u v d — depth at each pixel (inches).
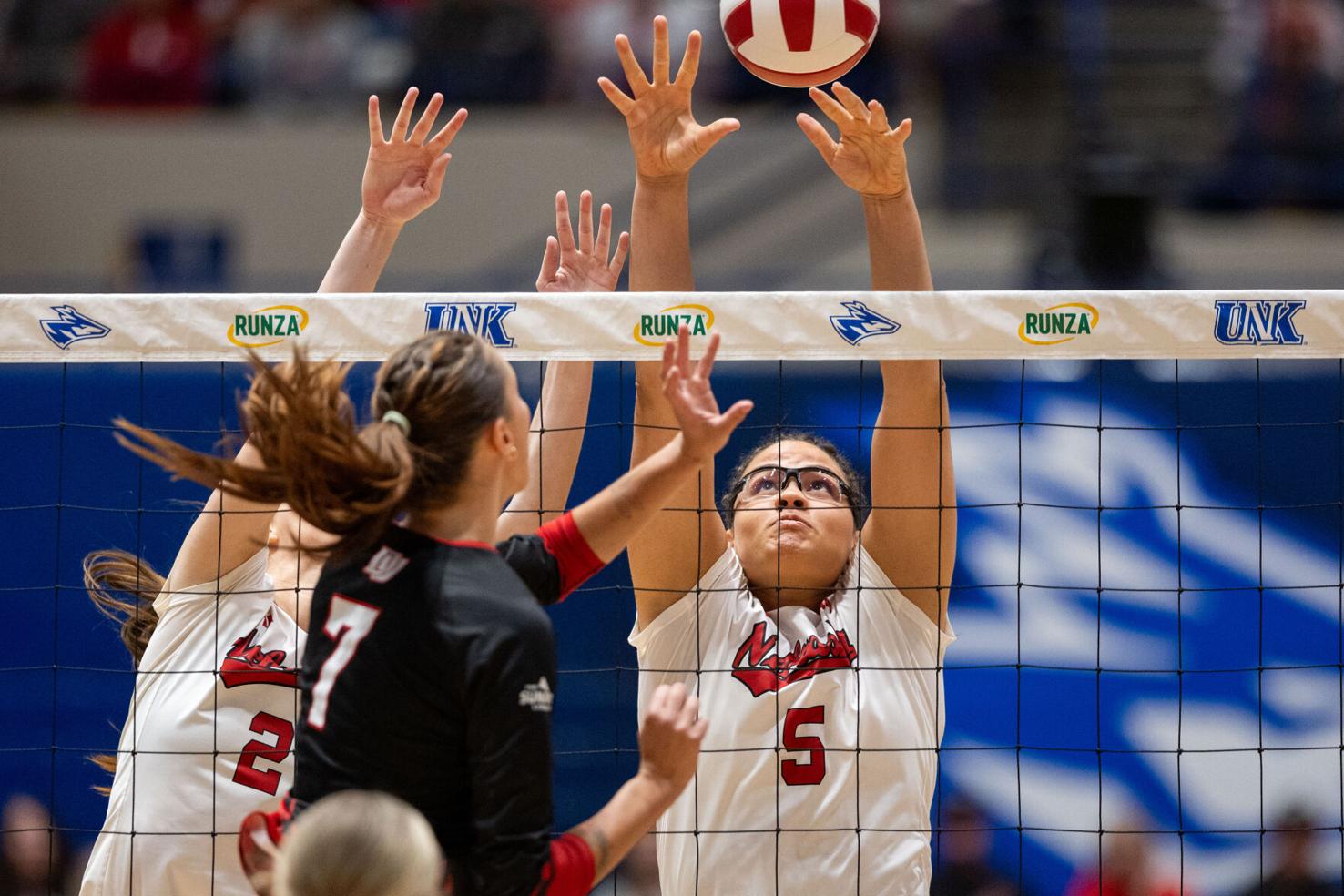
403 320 408.8
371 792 270.7
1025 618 824.9
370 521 298.2
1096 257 1209.4
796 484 436.8
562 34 1440.7
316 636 307.6
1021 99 1414.9
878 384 842.2
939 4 1457.9
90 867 412.8
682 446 327.0
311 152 1395.2
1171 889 799.1
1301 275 1195.9
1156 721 813.9
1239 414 842.8
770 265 1355.8
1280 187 1359.5
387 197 432.8
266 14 1471.5
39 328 411.2
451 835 292.0
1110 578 828.0
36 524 807.7
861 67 1409.9
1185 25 1454.2
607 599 765.9
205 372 825.5
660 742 303.7
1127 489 836.0
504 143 1382.9
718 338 327.3
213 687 407.8
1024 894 801.6
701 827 406.9
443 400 305.4
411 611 296.5
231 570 415.5
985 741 814.5
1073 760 809.5
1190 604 823.7
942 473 425.4
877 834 401.4
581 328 408.2
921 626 430.6
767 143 1384.1
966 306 408.2
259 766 405.1
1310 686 814.5
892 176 410.9
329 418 293.1
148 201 1391.5
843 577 433.7
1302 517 830.5
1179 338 409.7
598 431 797.2
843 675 413.7
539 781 286.8
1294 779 806.5
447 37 1449.3
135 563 466.0
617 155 1379.2
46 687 788.0
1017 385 848.9
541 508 416.8
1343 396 837.8
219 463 304.8
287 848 247.4
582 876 289.0
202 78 1445.6
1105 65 1430.9
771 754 405.4
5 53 1441.9
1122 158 1341.0
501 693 287.1
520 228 1371.8
